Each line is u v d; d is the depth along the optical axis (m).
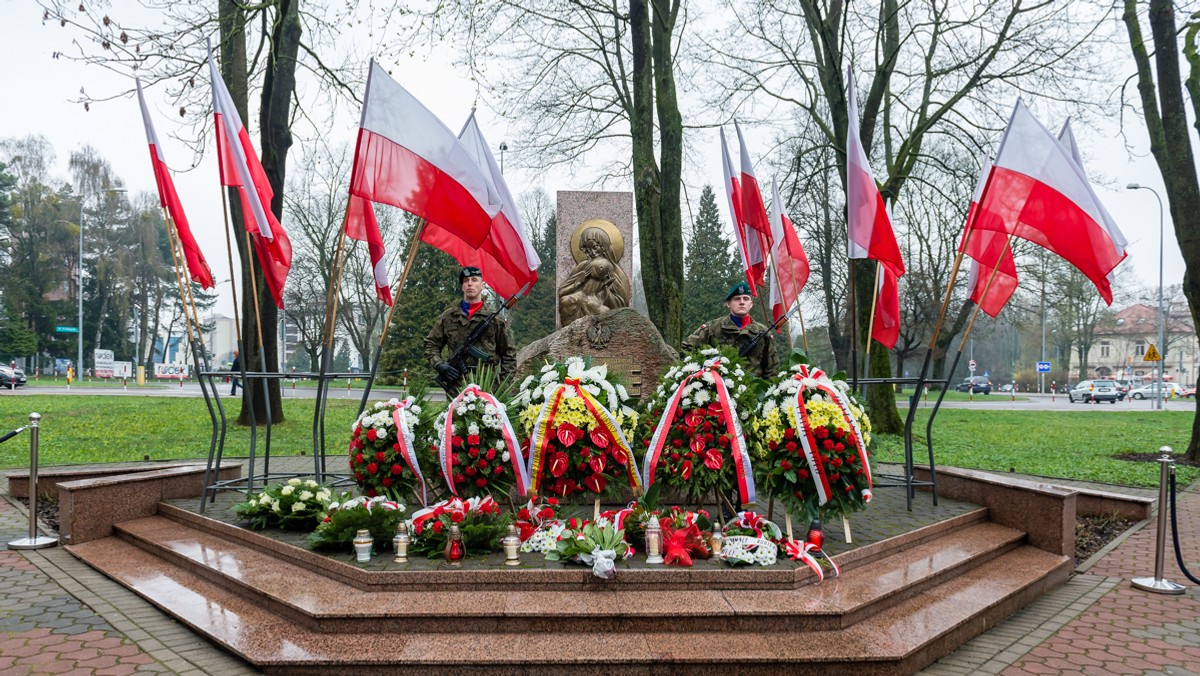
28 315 50.31
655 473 5.77
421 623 4.29
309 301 44.50
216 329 74.94
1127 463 13.27
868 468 5.57
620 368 8.06
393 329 36.25
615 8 16.05
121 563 6.00
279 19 13.87
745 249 8.12
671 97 15.57
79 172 51.44
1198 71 13.84
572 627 4.30
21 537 7.01
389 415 5.98
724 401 5.66
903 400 40.47
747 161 7.79
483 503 5.52
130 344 57.75
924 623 4.68
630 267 10.39
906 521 6.70
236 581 5.05
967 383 55.16
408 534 5.14
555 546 5.05
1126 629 5.21
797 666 4.05
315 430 7.03
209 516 6.64
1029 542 6.93
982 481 7.49
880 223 7.04
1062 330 56.56
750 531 5.30
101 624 4.79
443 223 6.32
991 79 15.37
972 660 4.59
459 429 5.91
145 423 16.38
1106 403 41.09
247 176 6.76
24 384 33.78
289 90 15.27
